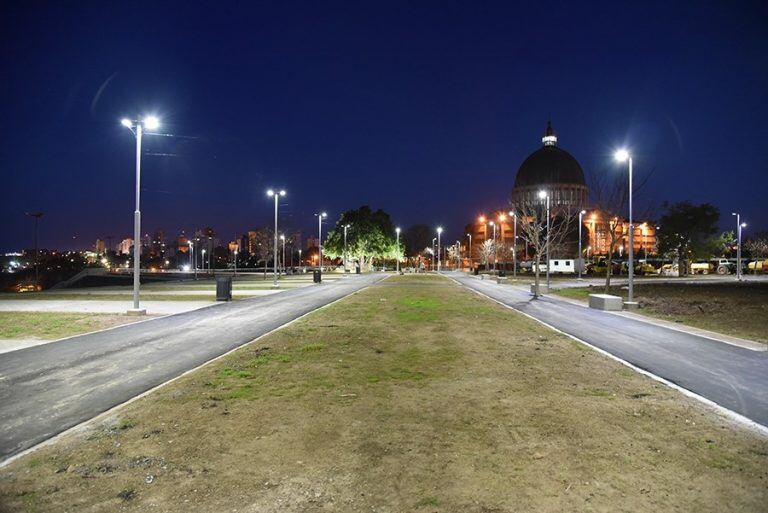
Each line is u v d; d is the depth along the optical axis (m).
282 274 76.19
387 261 128.25
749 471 5.50
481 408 7.58
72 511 4.72
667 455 5.90
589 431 6.65
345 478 5.29
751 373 10.20
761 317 18.64
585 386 8.95
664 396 8.36
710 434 6.59
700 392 8.74
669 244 67.19
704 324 17.56
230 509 4.70
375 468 5.52
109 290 36.19
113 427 6.84
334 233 84.44
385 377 9.48
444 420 7.03
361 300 26.66
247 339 14.12
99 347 12.91
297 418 7.11
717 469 5.54
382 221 89.75
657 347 13.20
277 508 4.71
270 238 92.00
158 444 6.23
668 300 25.61
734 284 39.47
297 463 5.65
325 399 8.03
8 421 7.23
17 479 5.36
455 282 49.88
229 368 10.24
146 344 13.34
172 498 4.92
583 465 5.61
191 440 6.34
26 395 8.54
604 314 21.06
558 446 6.14
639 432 6.63
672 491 5.04
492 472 5.42
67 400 8.24
